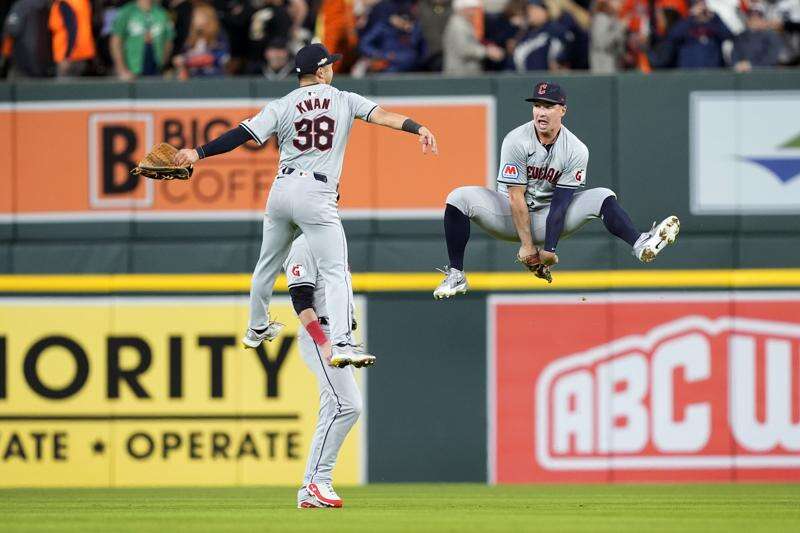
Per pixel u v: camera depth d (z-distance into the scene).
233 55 48.50
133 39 47.03
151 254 45.75
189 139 45.66
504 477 45.12
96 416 45.53
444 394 45.34
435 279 45.34
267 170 45.72
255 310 32.66
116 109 45.78
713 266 45.12
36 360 45.66
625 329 45.12
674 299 45.09
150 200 45.78
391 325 45.47
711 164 45.12
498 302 45.34
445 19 47.53
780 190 45.09
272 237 31.38
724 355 45.00
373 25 48.09
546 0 48.59
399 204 45.44
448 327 45.41
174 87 45.69
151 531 26.30
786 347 44.94
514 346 45.28
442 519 29.14
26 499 38.69
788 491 41.06
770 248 45.03
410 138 45.44
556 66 47.12
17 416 45.56
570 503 35.56
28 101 45.88
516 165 30.86
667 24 48.31
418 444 45.34
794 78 45.09
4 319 45.78
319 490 32.59
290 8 48.22
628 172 45.12
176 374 45.53
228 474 45.38
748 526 27.64
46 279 45.78
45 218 45.91
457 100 45.31
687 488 42.72
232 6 48.66
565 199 31.03
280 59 47.66
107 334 45.66
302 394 45.38
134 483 45.38
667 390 45.00
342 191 45.50
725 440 44.91
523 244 31.11
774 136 45.09
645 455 45.00
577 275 45.16
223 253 45.66
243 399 45.44
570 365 45.16
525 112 45.22
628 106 45.19
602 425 45.06
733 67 47.34
